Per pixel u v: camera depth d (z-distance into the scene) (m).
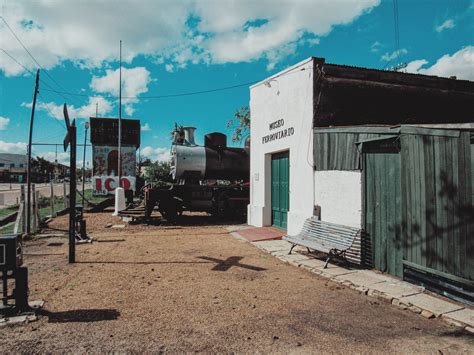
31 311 3.96
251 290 4.91
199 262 6.56
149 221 12.23
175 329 3.60
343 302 4.46
